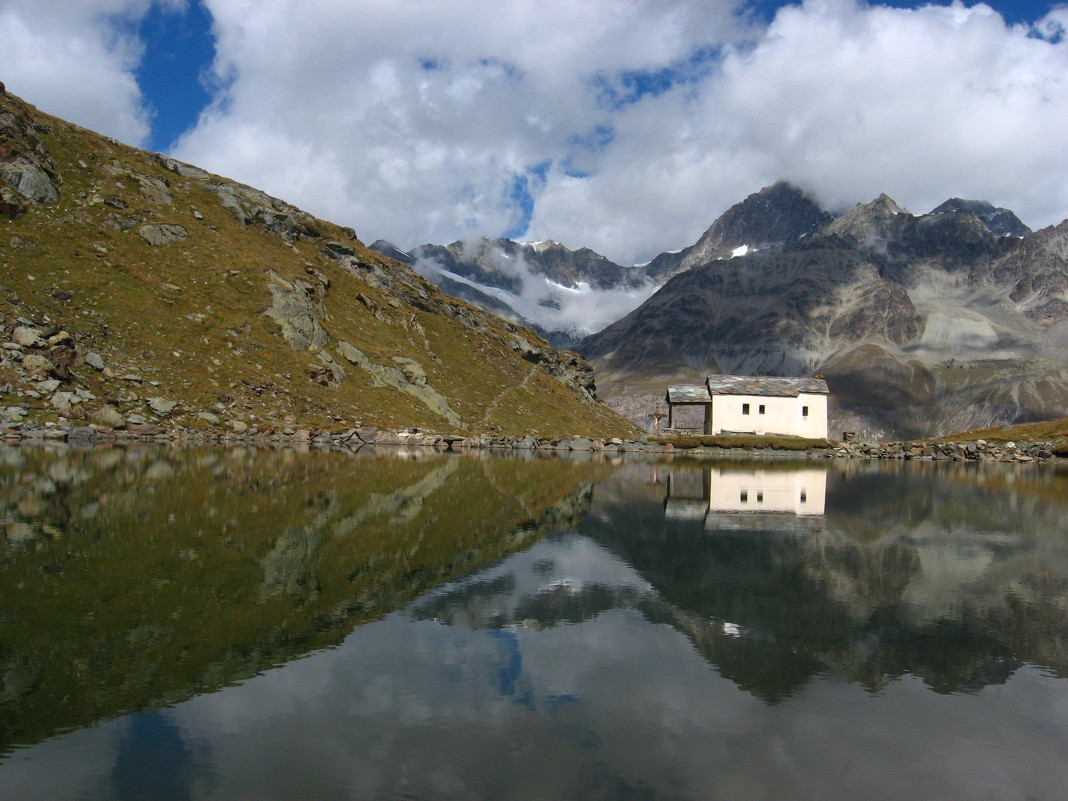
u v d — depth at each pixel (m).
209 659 9.17
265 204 104.38
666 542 18.78
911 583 14.43
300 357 76.31
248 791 6.12
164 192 89.44
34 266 65.12
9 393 51.50
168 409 57.81
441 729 7.45
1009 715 8.12
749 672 9.30
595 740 7.30
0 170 71.19
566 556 16.56
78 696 7.96
